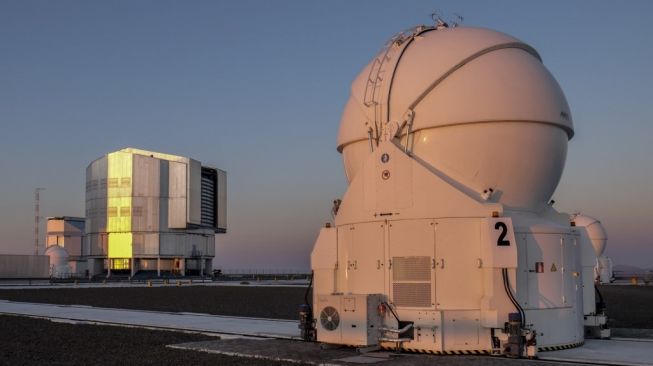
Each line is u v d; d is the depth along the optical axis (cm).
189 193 13050
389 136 1861
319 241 1989
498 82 1808
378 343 1778
